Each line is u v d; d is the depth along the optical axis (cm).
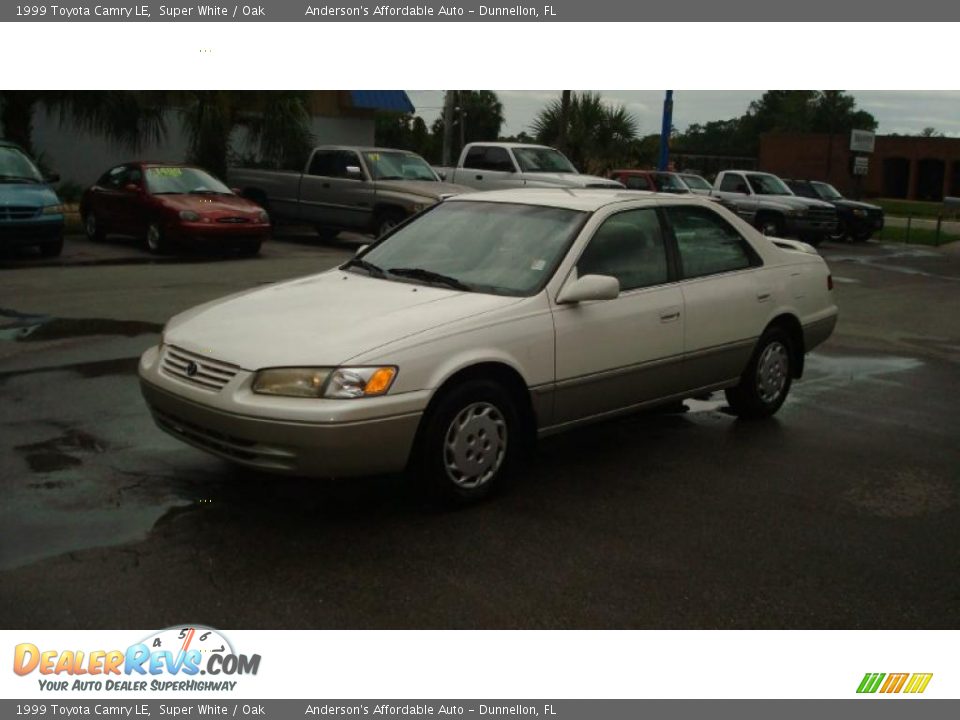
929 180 5578
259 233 1569
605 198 594
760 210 2336
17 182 1425
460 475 490
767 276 664
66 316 973
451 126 2944
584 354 533
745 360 651
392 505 497
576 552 449
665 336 580
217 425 457
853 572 439
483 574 423
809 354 959
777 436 652
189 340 490
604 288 516
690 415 701
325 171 1827
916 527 495
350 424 439
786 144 5472
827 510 515
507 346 495
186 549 436
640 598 407
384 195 1698
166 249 1537
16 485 502
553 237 555
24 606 381
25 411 636
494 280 538
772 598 412
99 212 1672
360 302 512
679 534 475
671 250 603
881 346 1019
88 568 413
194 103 1998
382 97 2727
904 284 1628
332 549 442
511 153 1931
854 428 679
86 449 562
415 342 463
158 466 539
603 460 589
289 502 495
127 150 2306
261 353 457
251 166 2102
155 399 494
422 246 589
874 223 2603
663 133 2973
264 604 391
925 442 650
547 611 394
